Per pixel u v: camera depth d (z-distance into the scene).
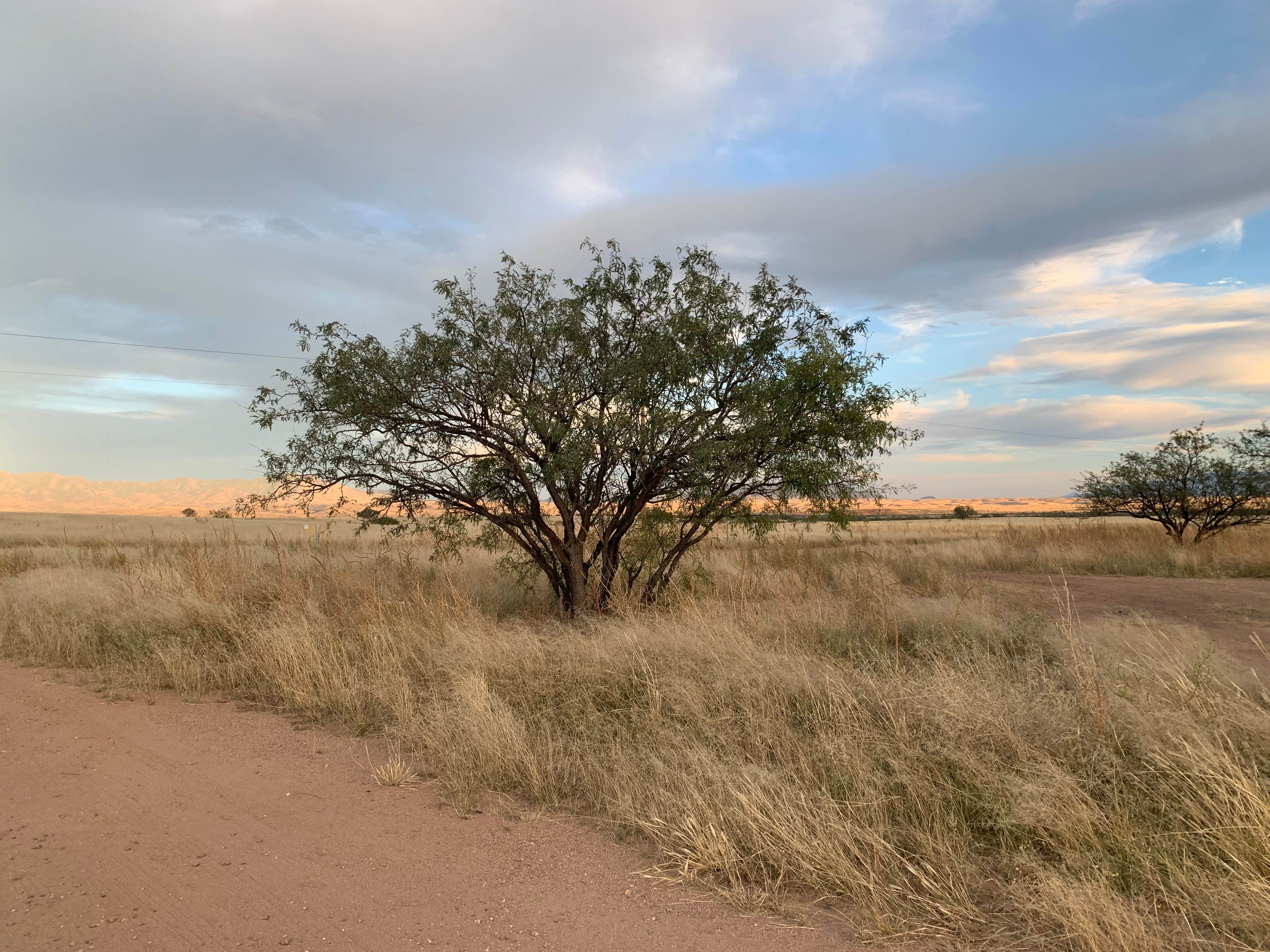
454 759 4.78
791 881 3.29
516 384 9.20
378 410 8.71
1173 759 3.64
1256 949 2.54
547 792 4.38
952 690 4.57
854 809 3.64
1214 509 22.12
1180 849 3.15
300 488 9.38
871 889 3.03
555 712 5.59
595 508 9.73
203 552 12.38
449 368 8.82
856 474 9.26
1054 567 18.52
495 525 10.66
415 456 9.30
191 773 4.82
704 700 5.28
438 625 7.92
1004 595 12.44
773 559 15.09
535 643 6.83
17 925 2.88
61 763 4.98
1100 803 3.54
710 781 4.04
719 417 9.25
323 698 6.38
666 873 3.40
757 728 4.74
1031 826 3.35
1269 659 7.14
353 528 34.34
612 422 9.01
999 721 4.10
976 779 3.71
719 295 9.16
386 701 6.09
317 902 3.13
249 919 2.97
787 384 8.80
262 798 4.38
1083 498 24.47
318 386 9.04
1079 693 4.53
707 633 6.70
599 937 2.86
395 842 3.76
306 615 8.61
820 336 9.17
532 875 3.41
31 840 3.73
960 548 21.50
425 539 13.09
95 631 8.97
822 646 7.28
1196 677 4.72
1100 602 11.84
